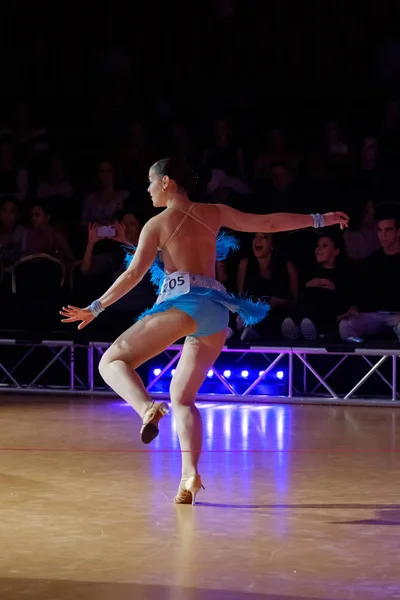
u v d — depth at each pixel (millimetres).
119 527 8344
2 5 22391
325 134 20562
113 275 20062
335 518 8727
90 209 20922
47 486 10109
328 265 19250
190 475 9211
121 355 8867
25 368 19609
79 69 22266
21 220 21156
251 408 16625
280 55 21672
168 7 22031
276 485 10211
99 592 6504
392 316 18297
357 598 6418
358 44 21312
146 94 22094
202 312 8922
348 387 18234
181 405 9359
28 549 7613
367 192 20109
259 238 19391
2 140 21906
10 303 20500
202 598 6391
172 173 9297
